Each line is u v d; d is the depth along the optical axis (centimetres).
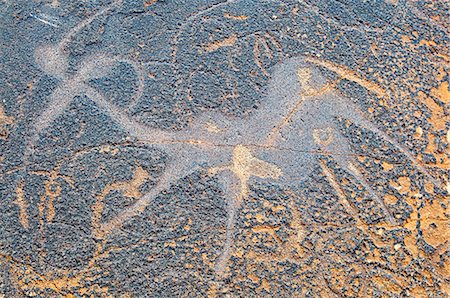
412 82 179
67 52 181
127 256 146
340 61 183
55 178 157
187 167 160
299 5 196
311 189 157
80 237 148
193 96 173
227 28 189
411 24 193
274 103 173
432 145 167
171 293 141
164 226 150
